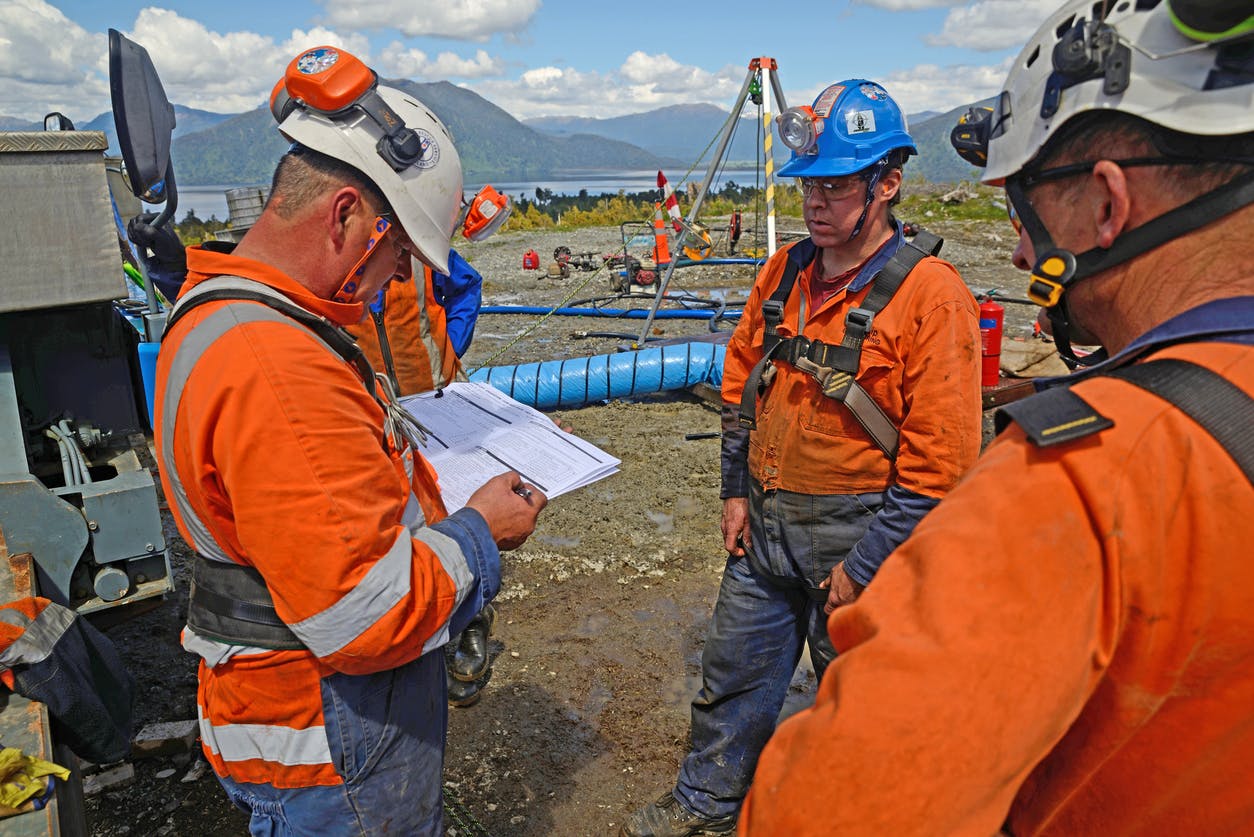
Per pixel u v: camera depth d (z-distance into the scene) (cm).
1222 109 69
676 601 379
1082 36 75
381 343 331
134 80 226
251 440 122
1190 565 65
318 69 136
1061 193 83
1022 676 63
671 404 663
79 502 248
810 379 210
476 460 192
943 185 1845
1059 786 79
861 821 63
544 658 338
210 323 131
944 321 189
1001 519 67
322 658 132
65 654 204
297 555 124
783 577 220
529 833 251
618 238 1808
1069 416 69
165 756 277
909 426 192
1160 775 72
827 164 195
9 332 263
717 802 237
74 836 170
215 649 144
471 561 145
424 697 161
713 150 768
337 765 148
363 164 138
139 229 268
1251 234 72
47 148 213
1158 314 77
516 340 882
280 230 140
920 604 67
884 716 63
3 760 162
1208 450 64
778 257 233
